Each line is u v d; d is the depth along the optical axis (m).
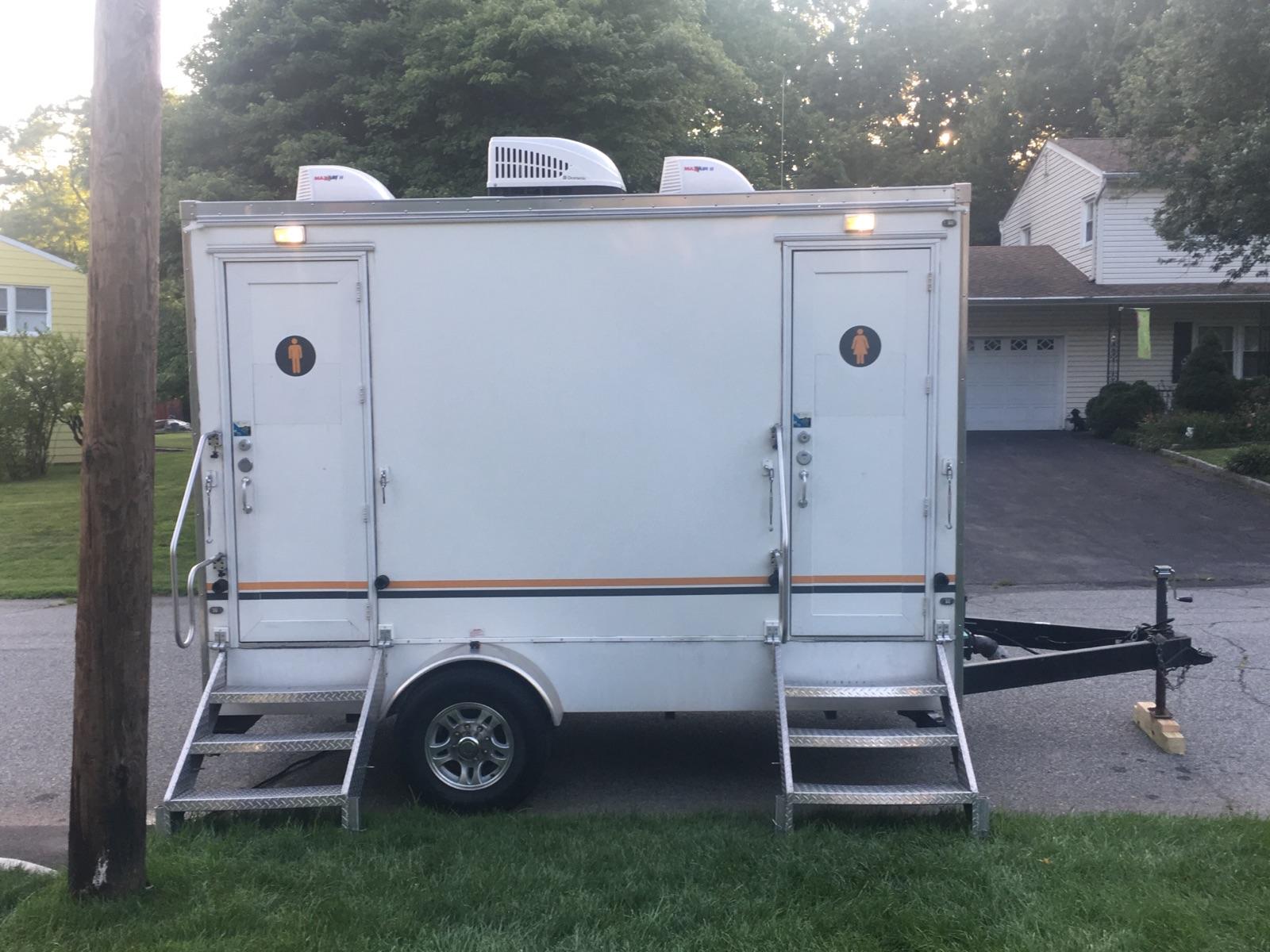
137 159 4.08
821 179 33.00
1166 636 6.32
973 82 41.31
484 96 14.59
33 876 4.53
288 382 5.43
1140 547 12.84
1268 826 4.85
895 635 5.42
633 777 6.01
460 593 5.46
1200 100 15.30
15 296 25.38
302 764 6.10
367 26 15.44
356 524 5.45
